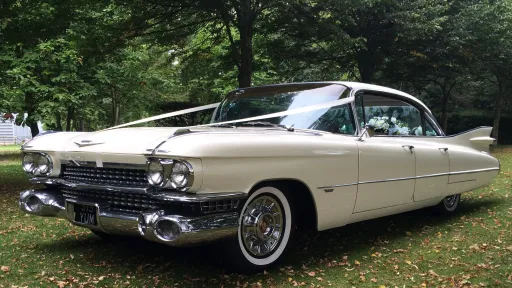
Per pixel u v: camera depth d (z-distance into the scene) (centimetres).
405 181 461
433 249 442
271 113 443
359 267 387
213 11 1044
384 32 1533
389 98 490
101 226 352
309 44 1531
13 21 835
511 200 694
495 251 434
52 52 928
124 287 336
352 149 404
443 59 1622
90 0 933
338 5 1152
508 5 1620
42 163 392
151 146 316
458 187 546
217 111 489
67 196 387
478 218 573
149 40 1202
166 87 1927
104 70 1210
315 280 353
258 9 1083
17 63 856
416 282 354
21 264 387
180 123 1095
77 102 954
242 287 336
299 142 364
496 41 1599
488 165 599
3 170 1161
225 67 1437
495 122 2292
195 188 300
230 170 315
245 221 344
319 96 441
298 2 1089
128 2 1036
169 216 304
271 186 355
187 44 1455
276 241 367
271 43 1488
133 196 340
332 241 466
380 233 501
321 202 379
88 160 358
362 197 415
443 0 1545
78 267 380
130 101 1820
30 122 941
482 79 2214
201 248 421
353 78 2173
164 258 402
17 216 581
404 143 470
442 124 2266
